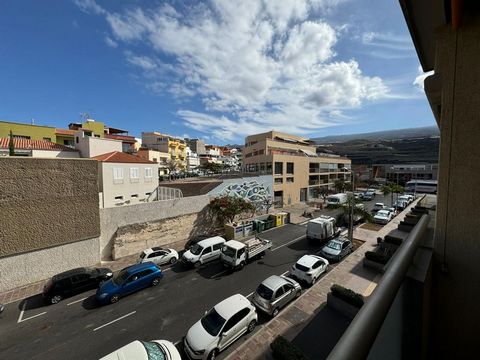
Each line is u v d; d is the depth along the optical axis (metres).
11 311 11.34
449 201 2.44
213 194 26.09
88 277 13.09
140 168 26.50
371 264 15.45
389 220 27.69
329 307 11.23
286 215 28.14
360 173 81.56
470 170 2.31
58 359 8.71
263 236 23.06
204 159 85.69
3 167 12.76
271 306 10.51
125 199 25.06
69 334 9.88
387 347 1.71
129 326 10.33
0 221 12.73
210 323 9.09
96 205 16.09
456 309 2.40
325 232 20.77
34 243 13.80
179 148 71.75
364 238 22.05
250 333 9.77
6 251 12.93
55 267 14.55
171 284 13.85
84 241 15.65
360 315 1.32
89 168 15.73
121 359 6.96
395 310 1.88
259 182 32.34
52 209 14.38
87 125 45.34
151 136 68.50
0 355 8.90
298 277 13.77
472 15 2.24
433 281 2.50
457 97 2.36
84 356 8.84
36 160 13.76
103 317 10.90
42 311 11.34
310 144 65.06
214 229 23.67
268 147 42.56
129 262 16.62
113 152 26.92
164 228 19.88
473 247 2.31
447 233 2.46
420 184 57.50
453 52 2.37
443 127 2.46
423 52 3.19
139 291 13.05
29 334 9.89
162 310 11.41
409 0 2.30
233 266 15.27
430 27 2.63
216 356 8.57
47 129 35.41
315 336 9.41
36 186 13.81
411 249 2.18
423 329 2.00
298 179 42.22
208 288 13.42
